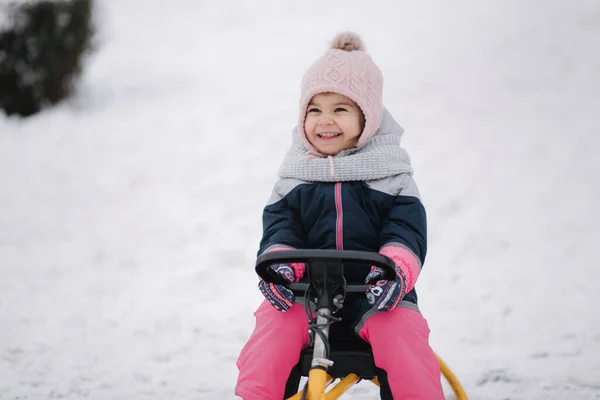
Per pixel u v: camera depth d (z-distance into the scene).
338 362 2.24
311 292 2.19
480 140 7.80
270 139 8.71
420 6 15.83
